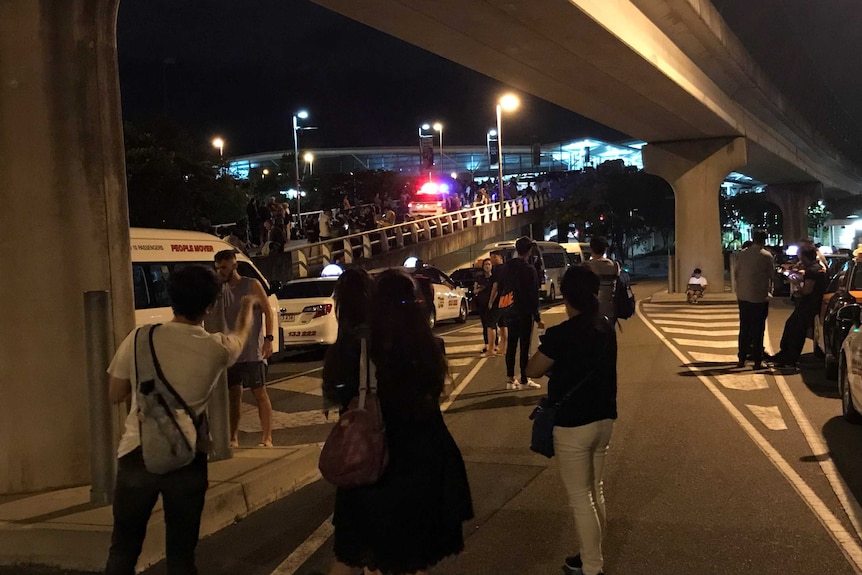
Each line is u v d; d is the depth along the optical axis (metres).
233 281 7.40
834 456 7.11
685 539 5.18
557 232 54.19
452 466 3.51
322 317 14.50
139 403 3.73
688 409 9.21
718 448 7.46
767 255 11.70
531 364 4.50
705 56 20.92
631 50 15.95
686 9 17.08
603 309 8.63
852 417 8.31
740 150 28.33
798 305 11.73
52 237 6.21
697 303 25.16
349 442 3.32
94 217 6.43
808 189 55.25
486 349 14.16
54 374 6.20
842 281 11.09
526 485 6.49
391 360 3.41
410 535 3.37
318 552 5.11
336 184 57.19
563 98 21.06
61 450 6.21
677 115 24.02
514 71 17.83
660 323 19.25
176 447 3.70
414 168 79.50
